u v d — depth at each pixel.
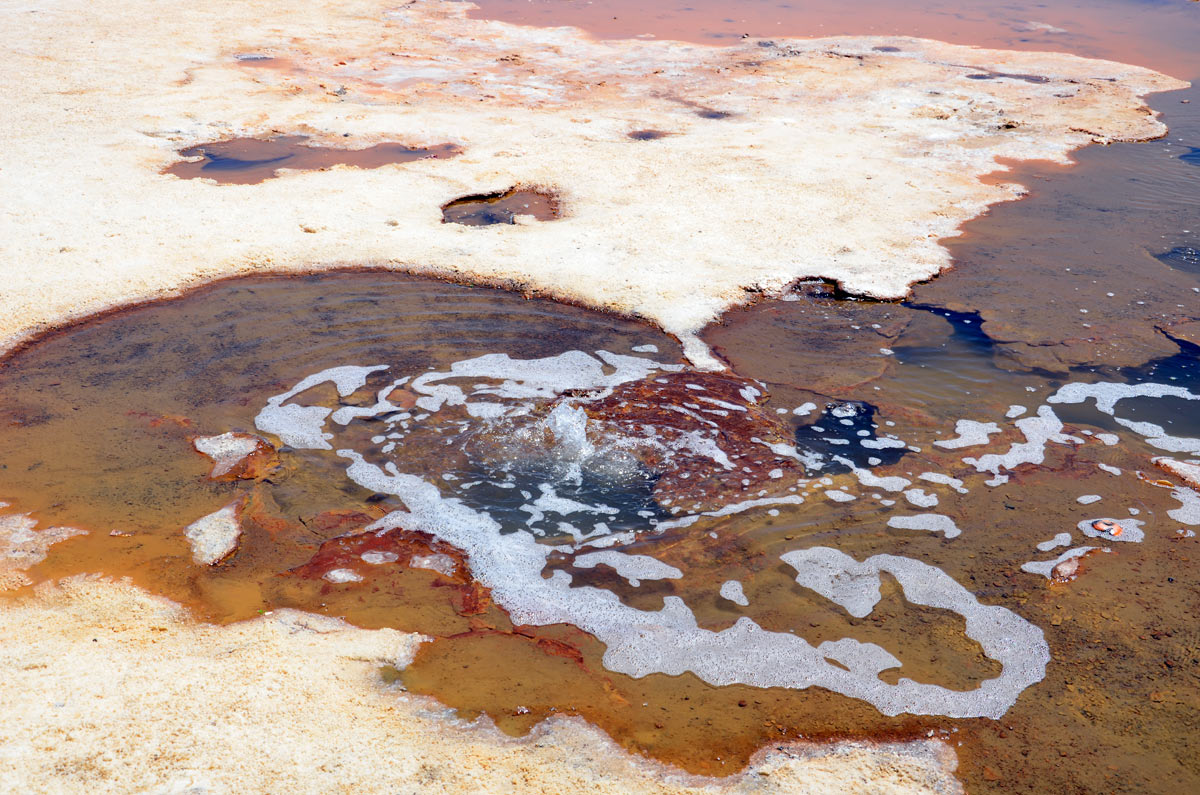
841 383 5.92
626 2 16.91
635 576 4.41
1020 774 3.37
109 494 4.75
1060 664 3.89
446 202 8.22
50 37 12.64
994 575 4.41
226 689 3.50
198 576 4.23
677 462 5.21
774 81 12.09
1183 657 3.90
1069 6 17.14
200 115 10.09
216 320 6.45
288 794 3.03
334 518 4.72
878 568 4.46
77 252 7.06
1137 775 3.36
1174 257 7.61
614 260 7.27
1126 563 4.47
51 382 5.67
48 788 2.97
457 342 6.28
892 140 10.13
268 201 8.11
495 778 3.20
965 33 14.94
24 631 3.77
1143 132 10.45
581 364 6.07
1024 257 7.58
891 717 3.64
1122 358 6.22
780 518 4.79
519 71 12.33
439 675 3.73
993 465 5.20
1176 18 16.14
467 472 5.12
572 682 3.75
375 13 15.16
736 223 7.95
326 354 6.11
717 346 6.29
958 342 6.39
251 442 5.24
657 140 9.92
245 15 14.49
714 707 3.67
